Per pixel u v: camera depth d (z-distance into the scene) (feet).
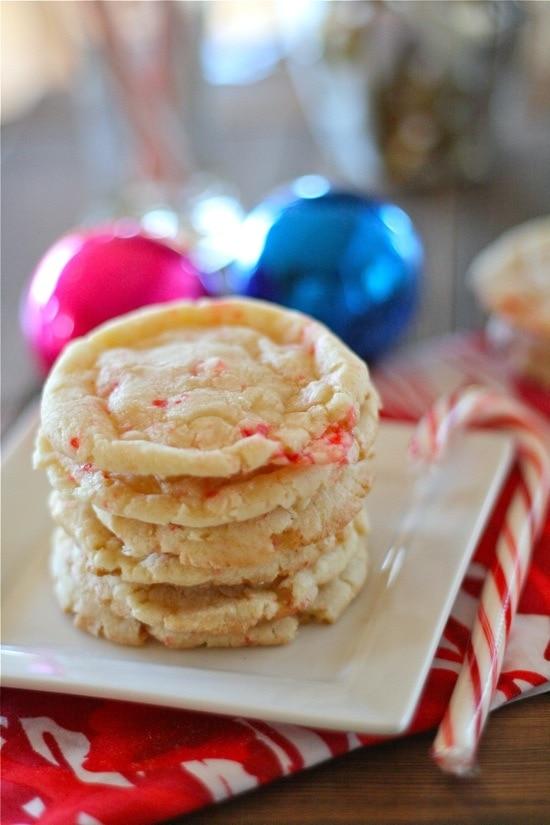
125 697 1.20
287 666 1.24
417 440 1.45
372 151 1.96
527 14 1.91
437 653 1.27
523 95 2.23
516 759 1.20
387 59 1.86
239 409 1.24
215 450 1.20
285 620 1.27
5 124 2.39
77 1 1.80
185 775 1.18
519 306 1.57
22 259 1.90
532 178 1.99
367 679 1.21
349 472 1.27
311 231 1.60
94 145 1.99
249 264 1.63
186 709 1.19
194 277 1.63
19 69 2.61
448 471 1.43
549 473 1.42
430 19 1.82
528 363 1.61
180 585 1.25
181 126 1.93
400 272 1.61
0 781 1.19
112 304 1.57
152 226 1.88
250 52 2.58
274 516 1.22
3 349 1.75
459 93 1.90
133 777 1.18
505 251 1.69
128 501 1.21
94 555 1.26
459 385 1.62
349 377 1.26
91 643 1.28
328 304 1.59
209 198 1.96
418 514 1.39
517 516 1.36
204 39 1.91
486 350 1.68
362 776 1.19
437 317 1.76
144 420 1.24
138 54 1.84
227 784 1.18
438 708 1.22
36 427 1.49
